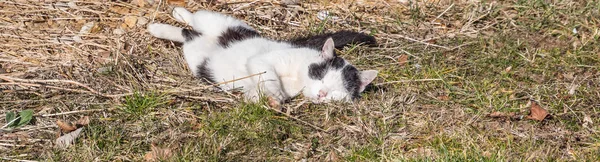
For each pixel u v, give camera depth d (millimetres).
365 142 5312
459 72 6414
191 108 5496
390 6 7445
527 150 5293
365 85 5875
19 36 6328
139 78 5883
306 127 5406
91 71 5926
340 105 5695
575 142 5473
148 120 5297
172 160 4844
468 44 6875
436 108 5828
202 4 7145
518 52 6848
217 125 5250
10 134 5074
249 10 7105
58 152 4883
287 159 5066
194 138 5148
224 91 5773
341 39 6516
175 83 5918
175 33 6422
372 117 5598
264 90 5641
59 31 6496
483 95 6004
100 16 6766
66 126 5105
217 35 6340
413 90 6070
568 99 6070
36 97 5508
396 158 5004
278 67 5809
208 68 6035
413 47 6758
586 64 6707
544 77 6438
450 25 7285
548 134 5566
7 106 5375
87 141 5016
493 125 5637
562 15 7562
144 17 6793
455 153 5094
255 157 5027
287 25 6973
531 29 7285
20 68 5949
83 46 6305
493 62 6598
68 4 6871
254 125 5305
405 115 5680
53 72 5887
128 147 5004
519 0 7641
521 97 6090
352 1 7449
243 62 5938
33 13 6695
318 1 7387
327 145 5242
